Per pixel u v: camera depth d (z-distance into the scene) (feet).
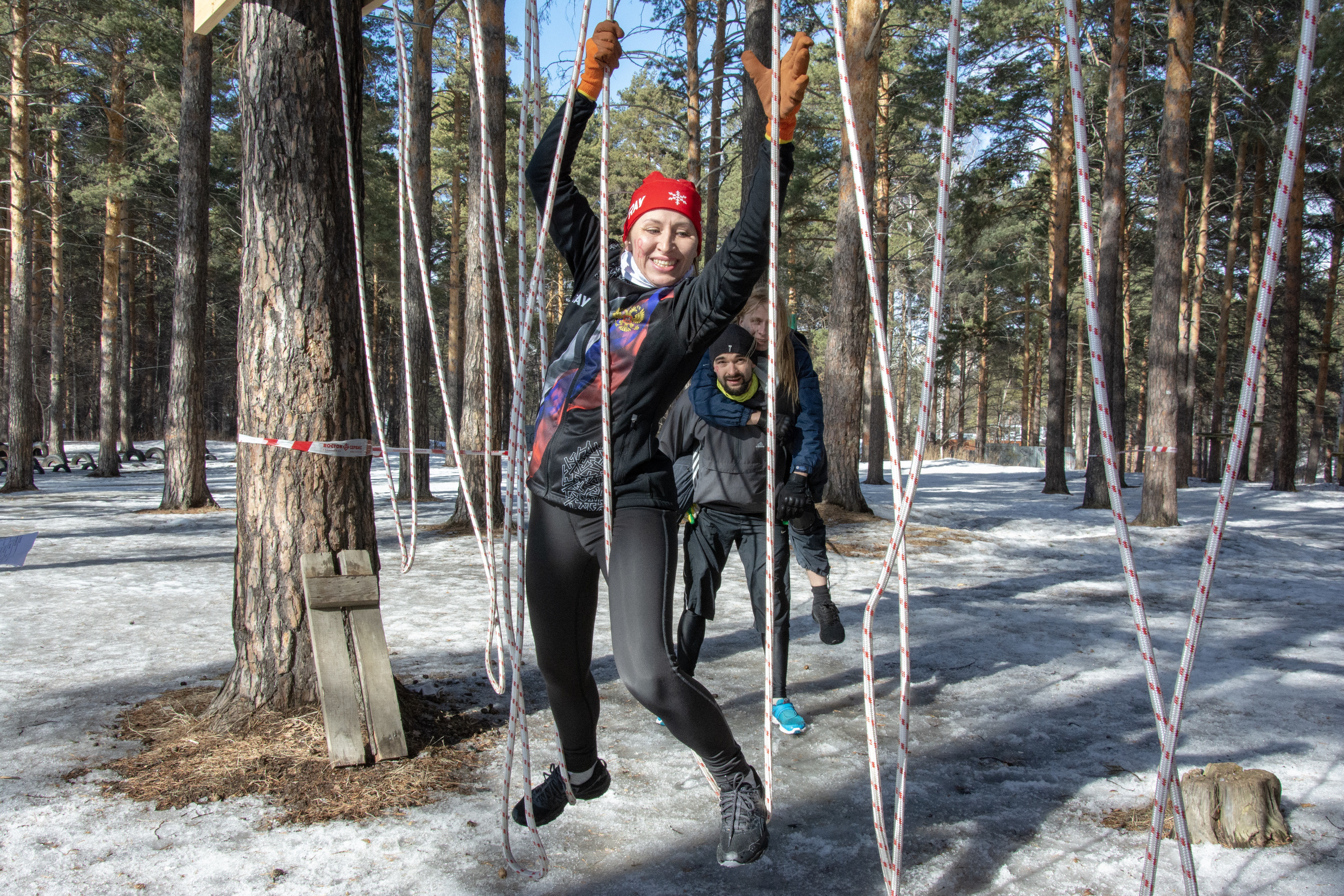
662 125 94.38
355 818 9.68
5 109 67.21
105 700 13.75
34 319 113.09
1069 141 67.92
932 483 81.25
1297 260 73.00
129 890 8.13
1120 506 4.43
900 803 4.82
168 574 26.76
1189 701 14.34
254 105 12.01
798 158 69.36
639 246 7.07
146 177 69.72
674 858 8.89
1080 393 113.60
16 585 24.70
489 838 9.27
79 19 60.03
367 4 13.23
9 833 9.22
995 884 8.39
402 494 53.47
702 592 12.94
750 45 39.19
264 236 12.05
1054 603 23.67
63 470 82.23
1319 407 89.86
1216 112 70.95
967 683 15.44
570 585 6.99
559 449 6.88
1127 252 84.89
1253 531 43.57
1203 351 116.67
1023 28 63.82
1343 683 15.49
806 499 12.41
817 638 18.95
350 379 12.48
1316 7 3.61
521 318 6.77
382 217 84.74
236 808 9.89
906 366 130.31
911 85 65.72
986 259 113.91
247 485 12.19
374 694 11.48
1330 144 73.15
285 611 12.14
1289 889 8.21
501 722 12.94
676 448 13.01
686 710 6.46
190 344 46.52
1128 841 9.27
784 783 10.89
